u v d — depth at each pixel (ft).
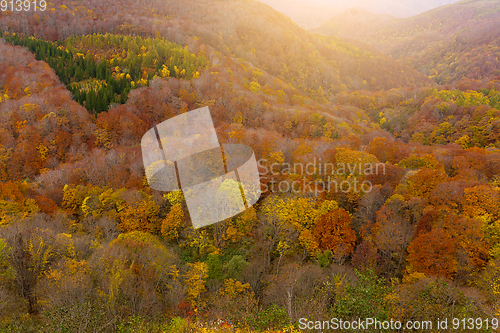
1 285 87.76
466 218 115.34
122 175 161.07
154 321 80.23
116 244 98.58
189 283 96.99
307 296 78.95
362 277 61.72
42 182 187.42
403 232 118.52
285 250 119.24
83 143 245.24
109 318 71.97
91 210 142.82
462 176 163.73
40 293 87.92
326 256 114.93
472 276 99.91
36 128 250.16
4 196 144.36
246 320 60.39
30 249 97.96
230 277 104.94
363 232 130.62
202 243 114.21
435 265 103.55
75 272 84.48
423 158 182.29
